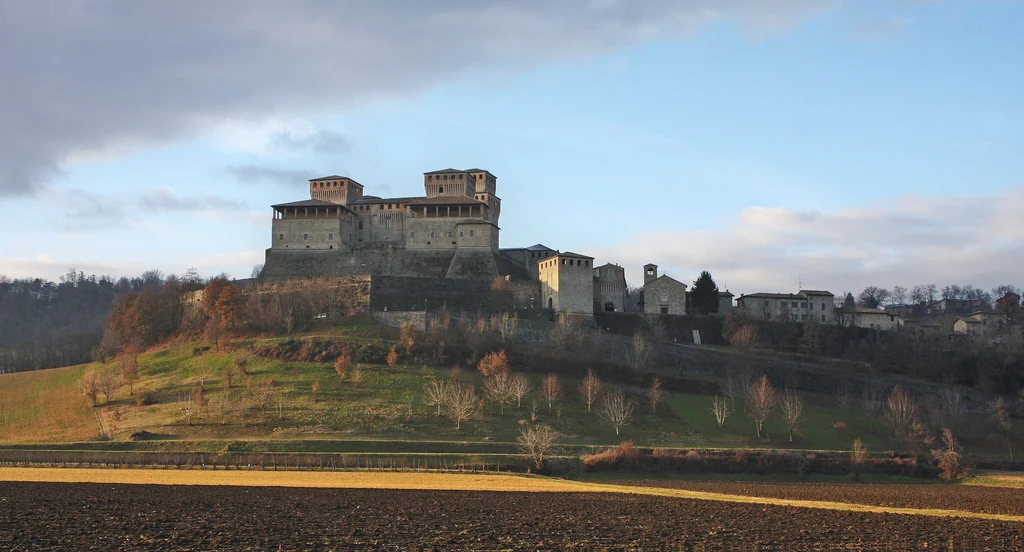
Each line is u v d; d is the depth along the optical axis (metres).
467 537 86.50
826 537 87.75
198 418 168.25
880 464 154.88
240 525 92.62
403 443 152.25
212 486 121.62
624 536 87.44
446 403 176.75
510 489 122.12
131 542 83.75
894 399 187.88
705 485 135.38
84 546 82.12
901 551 80.94
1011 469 162.38
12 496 111.44
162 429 163.12
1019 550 81.62
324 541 84.19
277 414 169.38
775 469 153.12
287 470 139.00
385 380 189.62
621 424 175.62
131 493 114.56
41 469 138.25
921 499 122.88
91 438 161.12
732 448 161.62
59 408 191.12
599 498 115.19
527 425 169.88
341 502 108.44
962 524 96.75
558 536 87.25
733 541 85.31
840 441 175.00
